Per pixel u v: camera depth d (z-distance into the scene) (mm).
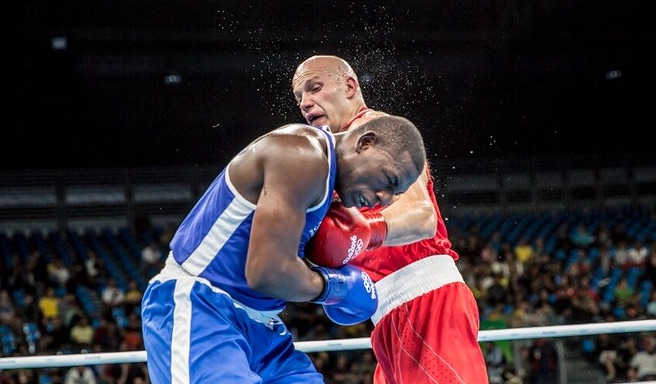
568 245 15266
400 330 3123
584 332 3701
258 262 2244
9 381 9336
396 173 2395
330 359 10211
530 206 16859
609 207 17297
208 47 15125
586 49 16703
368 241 2516
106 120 16016
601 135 17766
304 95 3379
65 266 13719
